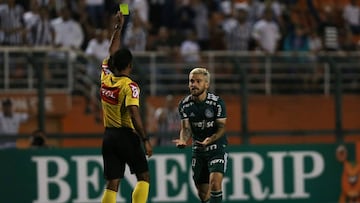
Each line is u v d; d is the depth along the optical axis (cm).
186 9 6262
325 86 6038
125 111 3472
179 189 5141
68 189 5031
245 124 5241
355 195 5403
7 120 5425
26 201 4981
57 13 6028
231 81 5850
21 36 5675
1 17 5641
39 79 5009
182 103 3728
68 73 5584
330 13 6656
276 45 6238
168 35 6075
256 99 5953
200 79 3666
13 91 5506
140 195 3506
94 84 5666
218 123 3684
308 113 6022
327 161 5353
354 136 5975
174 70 5741
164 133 5278
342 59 6091
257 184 5241
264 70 5938
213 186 3688
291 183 5294
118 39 3631
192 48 6072
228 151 5203
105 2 6153
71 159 5041
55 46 5738
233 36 6147
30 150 4988
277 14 6450
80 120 5650
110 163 3497
